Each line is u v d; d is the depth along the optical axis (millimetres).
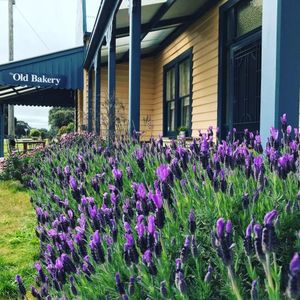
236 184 2246
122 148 5000
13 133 23547
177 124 10062
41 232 2830
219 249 1421
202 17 8383
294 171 2137
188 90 9438
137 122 6465
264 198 2080
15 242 4613
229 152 2352
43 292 2145
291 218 1974
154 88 12109
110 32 8062
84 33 13414
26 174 8984
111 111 7910
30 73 13016
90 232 2367
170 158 3268
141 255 1793
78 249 2146
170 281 1639
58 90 16609
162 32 10117
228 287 1612
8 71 12797
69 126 23219
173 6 8102
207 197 2172
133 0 6371
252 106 6484
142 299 1779
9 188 8570
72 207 3336
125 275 1921
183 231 2025
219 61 7539
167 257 1755
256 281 1348
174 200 2279
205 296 1628
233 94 7109
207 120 8164
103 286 1885
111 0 7496
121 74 12297
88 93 12586
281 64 2979
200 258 1845
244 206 1959
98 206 3078
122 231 2203
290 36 2984
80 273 2021
